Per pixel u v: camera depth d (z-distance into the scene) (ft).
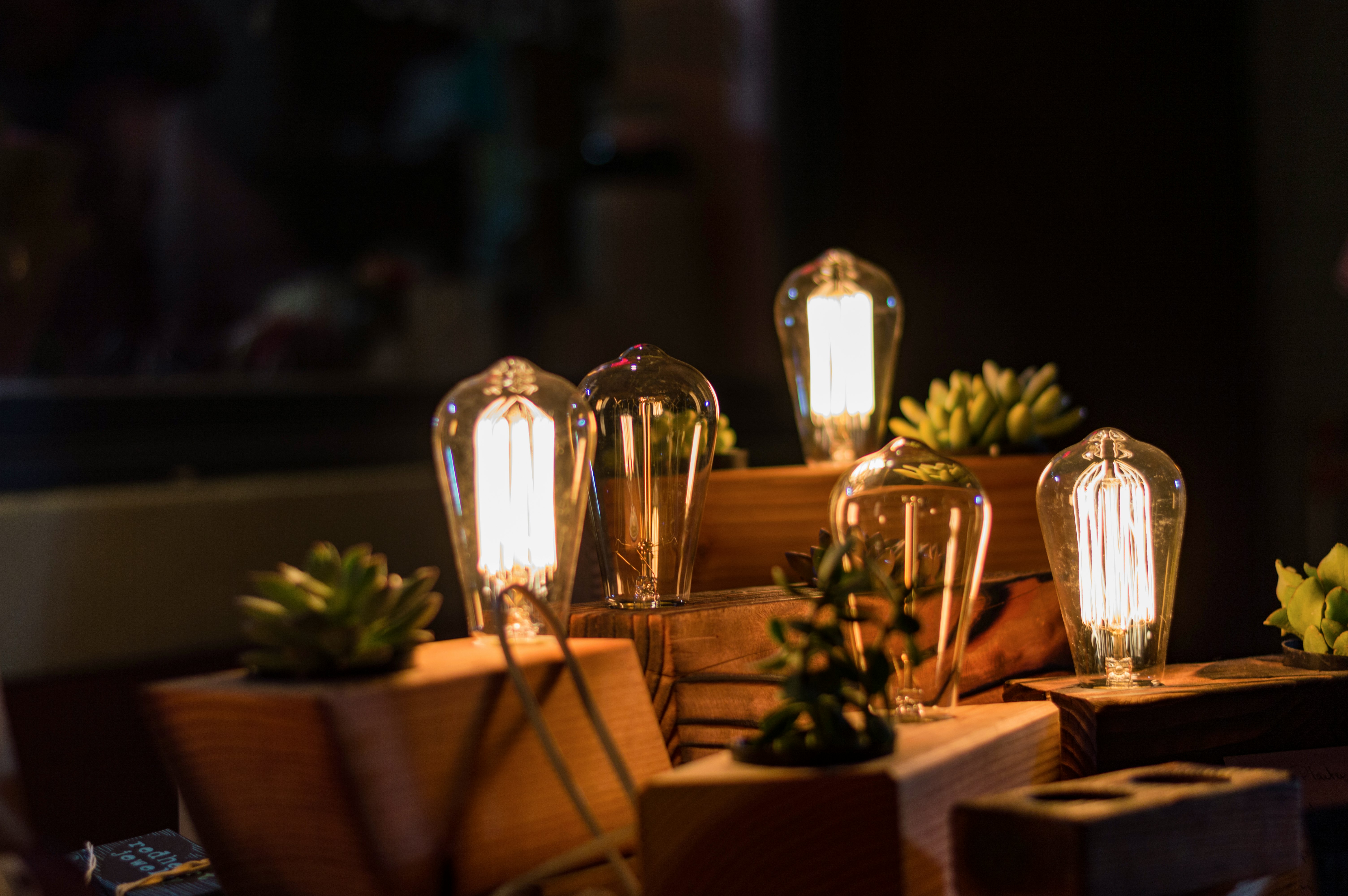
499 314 8.23
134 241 6.54
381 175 7.65
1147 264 9.04
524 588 1.99
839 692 1.77
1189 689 2.42
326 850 1.75
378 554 6.92
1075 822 1.62
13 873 1.99
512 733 1.93
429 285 7.89
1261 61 8.87
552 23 8.32
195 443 6.74
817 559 2.51
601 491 2.54
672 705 2.34
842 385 3.40
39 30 5.96
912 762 1.73
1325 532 8.55
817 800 1.65
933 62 8.86
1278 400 8.87
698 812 1.70
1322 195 8.55
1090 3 8.85
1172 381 9.07
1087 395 9.00
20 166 5.19
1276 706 2.47
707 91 9.12
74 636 5.65
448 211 7.98
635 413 2.52
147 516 5.96
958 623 2.24
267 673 1.91
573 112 8.57
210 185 6.88
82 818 5.45
